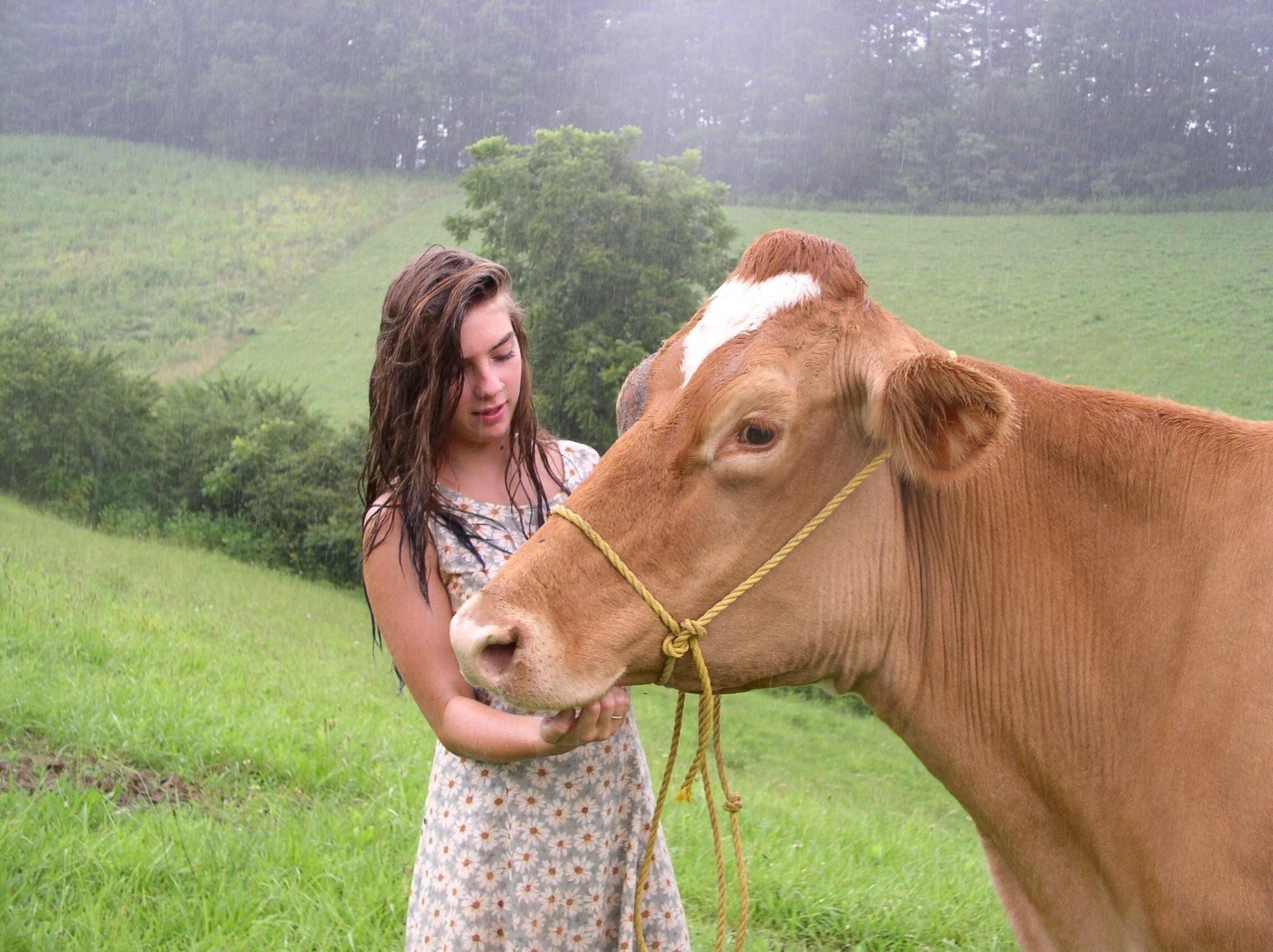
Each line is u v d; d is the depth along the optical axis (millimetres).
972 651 2869
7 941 3742
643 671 2623
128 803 5438
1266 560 2580
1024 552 2842
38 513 28078
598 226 29141
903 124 67125
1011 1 71500
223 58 84375
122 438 30562
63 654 8617
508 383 2793
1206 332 38812
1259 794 2424
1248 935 2420
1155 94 62500
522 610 2473
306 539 27203
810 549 2705
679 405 2629
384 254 62531
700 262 30531
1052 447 2873
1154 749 2645
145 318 52094
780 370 2619
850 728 18938
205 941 4000
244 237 65250
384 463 2795
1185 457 2793
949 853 7738
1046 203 60969
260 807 5602
